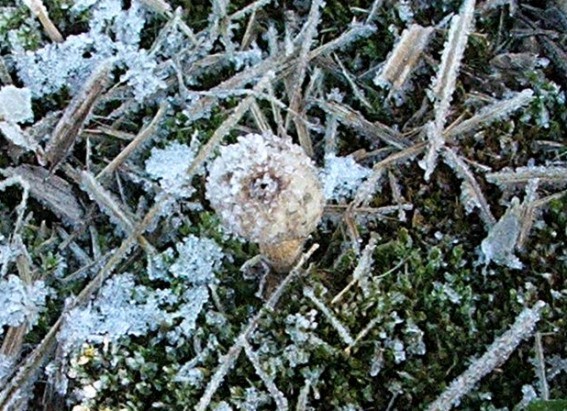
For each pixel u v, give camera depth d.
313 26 0.17
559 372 0.16
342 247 0.16
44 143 0.17
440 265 0.16
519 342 0.16
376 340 0.16
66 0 0.17
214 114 0.17
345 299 0.16
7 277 0.16
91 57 0.17
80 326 0.16
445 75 0.17
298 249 0.16
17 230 0.16
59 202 0.17
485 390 0.15
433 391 0.15
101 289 0.16
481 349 0.16
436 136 0.16
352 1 0.17
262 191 0.14
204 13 0.17
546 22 0.17
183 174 0.16
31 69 0.17
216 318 0.16
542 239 0.16
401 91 0.17
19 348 0.16
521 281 0.16
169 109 0.17
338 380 0.15
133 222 0.16
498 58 0.17
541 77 0.17
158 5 0.17
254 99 0.17
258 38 0.17
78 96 0.17
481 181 0.17
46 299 0.16
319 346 0.15
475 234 0.16
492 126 0.17
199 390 0.16
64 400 0.16
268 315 0.16
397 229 0.16
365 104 0.17
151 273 0.16
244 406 0.15
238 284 0.16
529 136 0.17
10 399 0.16
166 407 0.15
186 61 0.17
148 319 0.16
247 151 0.14
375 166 0.17
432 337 0.16
